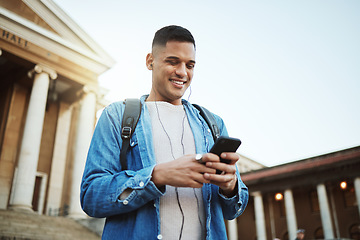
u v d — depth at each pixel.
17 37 21.00
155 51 1.38
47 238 14.19
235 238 31.44
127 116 1.28
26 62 21.72
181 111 1.41
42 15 22.95
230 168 0.97
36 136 20.38
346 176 25.56
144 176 1.00
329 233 25.17
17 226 14.66
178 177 0.97
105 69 25.27
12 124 22.94
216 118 1.59
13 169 21.91
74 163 22.44
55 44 22.61
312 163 27.48
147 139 1.22
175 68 1.33
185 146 1.30
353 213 27.92
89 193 1.09
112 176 1.08
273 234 31.75
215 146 0.96
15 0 22.09
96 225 17.84
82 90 24.50
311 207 30.67
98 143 1.22
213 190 1.21
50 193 23.55
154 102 1.38
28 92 24.47
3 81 24.53
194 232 1.11
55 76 22.47
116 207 1.03
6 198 20.81
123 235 1.06
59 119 25.81
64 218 19.11
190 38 1.34
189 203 1.14
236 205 1.19
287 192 28.36
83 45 24.45
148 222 1.05
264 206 33.06
